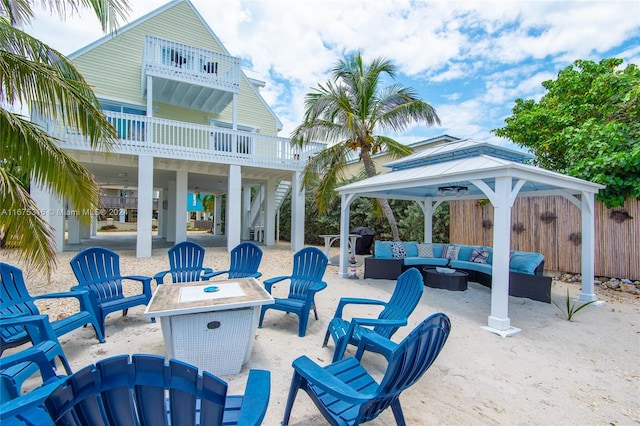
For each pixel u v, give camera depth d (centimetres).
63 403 119
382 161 1457
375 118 982
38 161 385
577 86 978
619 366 342
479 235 1002
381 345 275
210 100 1235
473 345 393
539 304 577
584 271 602
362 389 226
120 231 2322
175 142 1077
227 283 394
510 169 432
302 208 1232
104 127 451
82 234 1520
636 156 669
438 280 689
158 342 377
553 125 945
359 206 1423
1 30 372
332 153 1041
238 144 1116
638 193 682
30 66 361
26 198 392
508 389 293
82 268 413
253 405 162
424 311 535
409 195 924
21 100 370
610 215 740
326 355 355
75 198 438
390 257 832
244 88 1403
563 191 636
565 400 276
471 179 484
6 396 199
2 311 310
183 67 1105
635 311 541
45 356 233
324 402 213
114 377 130
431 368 332
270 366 328
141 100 1173
